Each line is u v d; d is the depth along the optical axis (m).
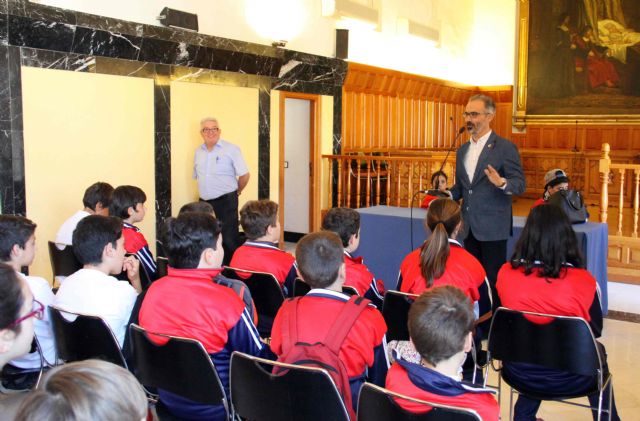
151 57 6.10
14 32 4.90
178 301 2.11
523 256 2.58
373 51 10.00
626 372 3.91
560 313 2.50
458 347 1.70
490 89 13.30
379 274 5.20
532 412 2.70
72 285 2.53
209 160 6.23
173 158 6.50
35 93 5.16
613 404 2.75
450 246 2.91
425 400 1.67
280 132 7.98
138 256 3.53
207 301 2.10
